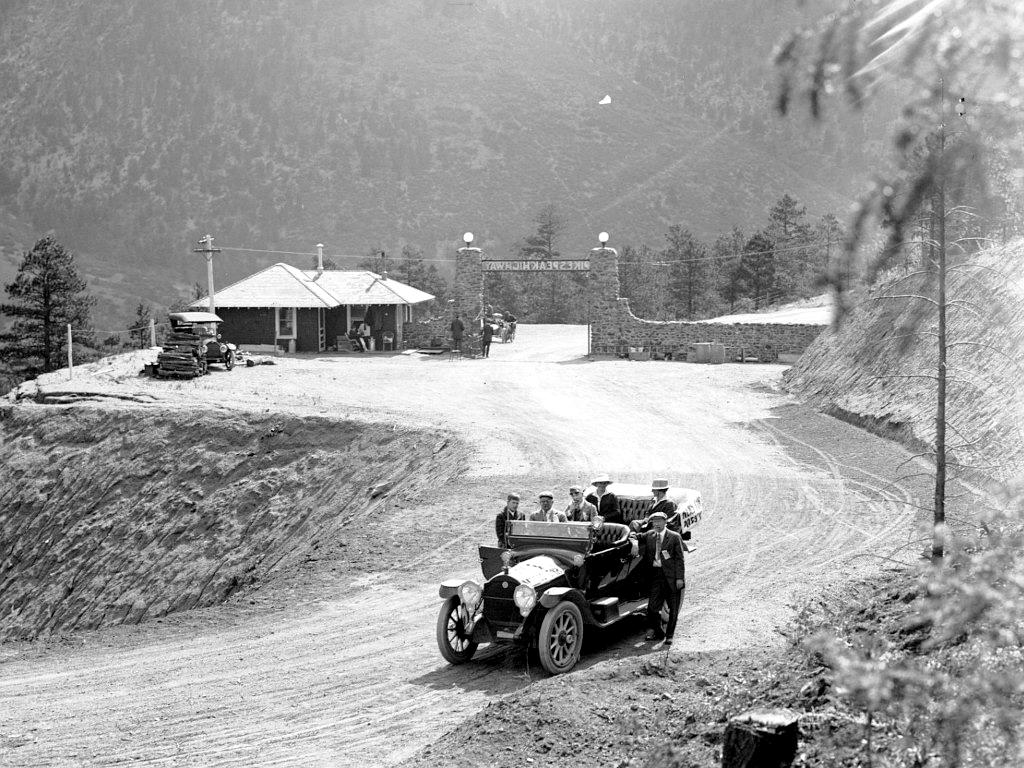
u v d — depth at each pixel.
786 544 17.97
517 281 133.25
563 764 8.35
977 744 4.34
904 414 26.00
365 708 11.23
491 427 30.50
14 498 31.61
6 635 27.05
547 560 12.70
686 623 13.72
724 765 6.52
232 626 15.70
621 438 29.19
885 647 7.68
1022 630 3.88
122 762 9.99
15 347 82.75
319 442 30.11
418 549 19.25
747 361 47.00
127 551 28.20
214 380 40.50
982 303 16.56
